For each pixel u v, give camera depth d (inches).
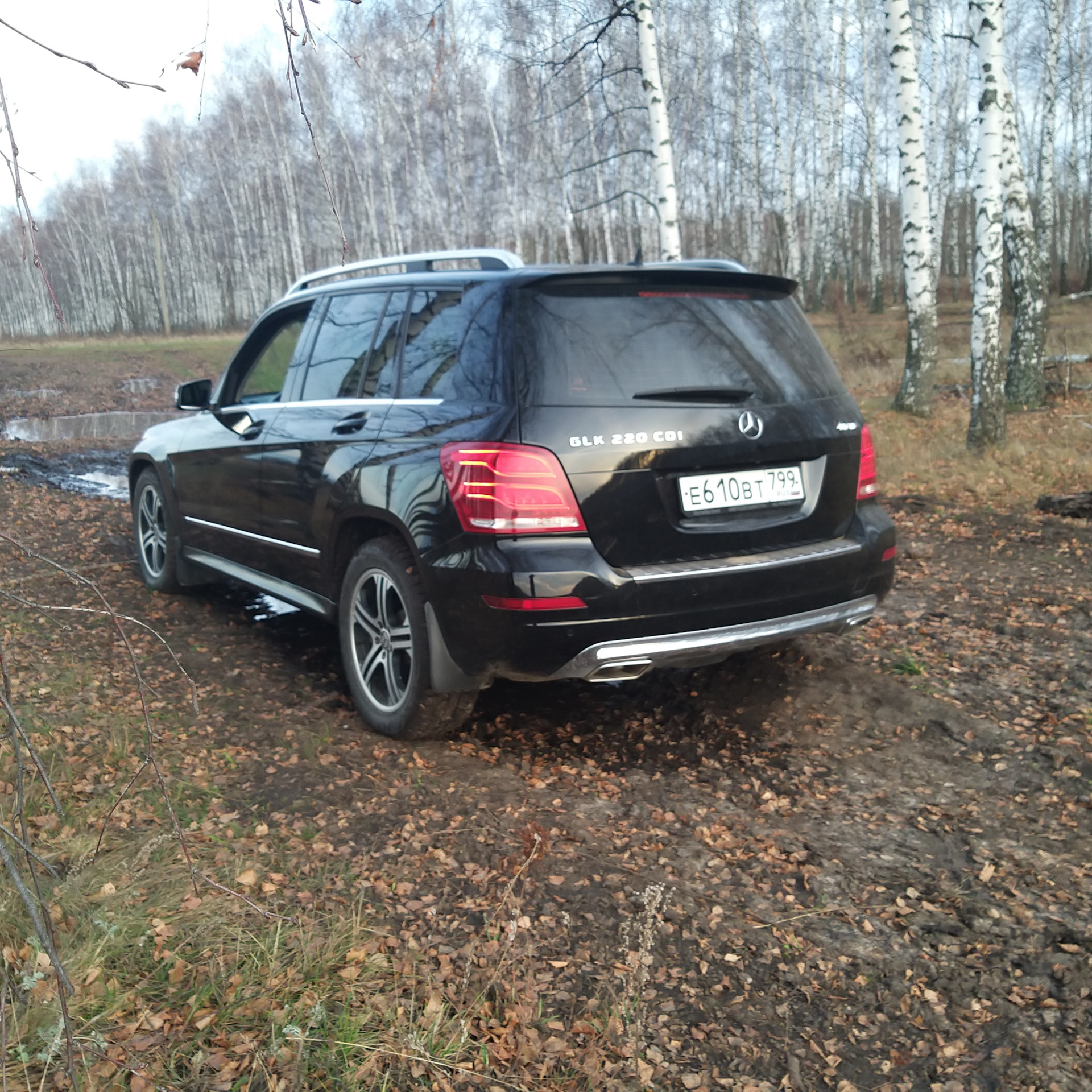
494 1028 88.8
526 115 1259.8
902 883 114.8
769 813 132.6
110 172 2723.9
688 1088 83.5
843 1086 84.0
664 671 183.9
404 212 1800.0
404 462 144.3
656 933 104.3
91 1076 78.6
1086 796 133.5
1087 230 1679.4
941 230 1425.9
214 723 156.8
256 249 2182.6
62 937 95.0
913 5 1268.5
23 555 276.2
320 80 1081.4
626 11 465.1
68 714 151.9
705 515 138.6
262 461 186.4
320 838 122.0
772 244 1856.5
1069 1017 90.7
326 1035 85.3
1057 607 212.7
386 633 153.0
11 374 1137.4
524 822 127.7
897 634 200.4
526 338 134.7
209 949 95.8
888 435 481.4
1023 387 573.9
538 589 128.3
